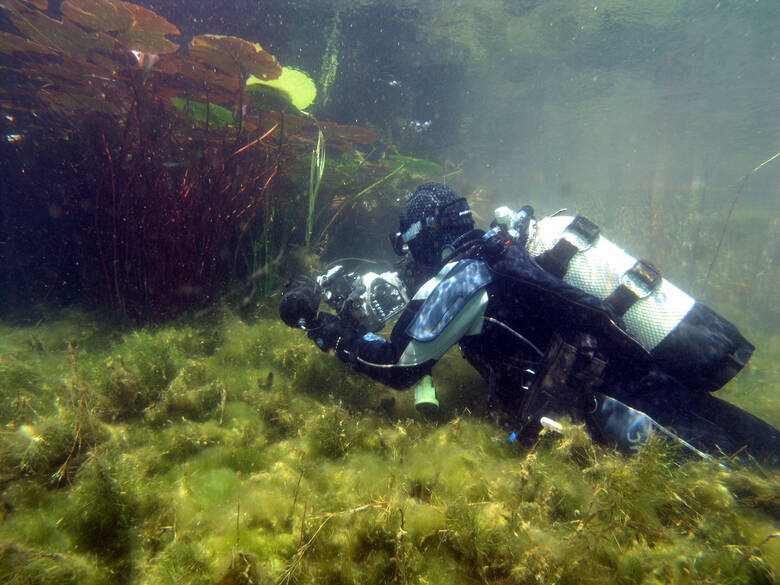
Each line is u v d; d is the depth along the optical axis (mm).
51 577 1114
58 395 2076
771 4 13438
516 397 1868
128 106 4660
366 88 15258
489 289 1823
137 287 3527
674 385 1743
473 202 8867
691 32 15305
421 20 14305
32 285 4520
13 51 4598
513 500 1430
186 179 3605
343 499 1487
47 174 4855
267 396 2297
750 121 25562
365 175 6887
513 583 1182
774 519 1355
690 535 1280
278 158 4023
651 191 9680
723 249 8234
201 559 1244
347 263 5898
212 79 4426
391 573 1252
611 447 1688
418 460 1751
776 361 3904
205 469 1741
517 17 14281
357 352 1969
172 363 2572
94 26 3971
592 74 18641
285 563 1238
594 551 1183
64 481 1537
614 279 1812
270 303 3791
